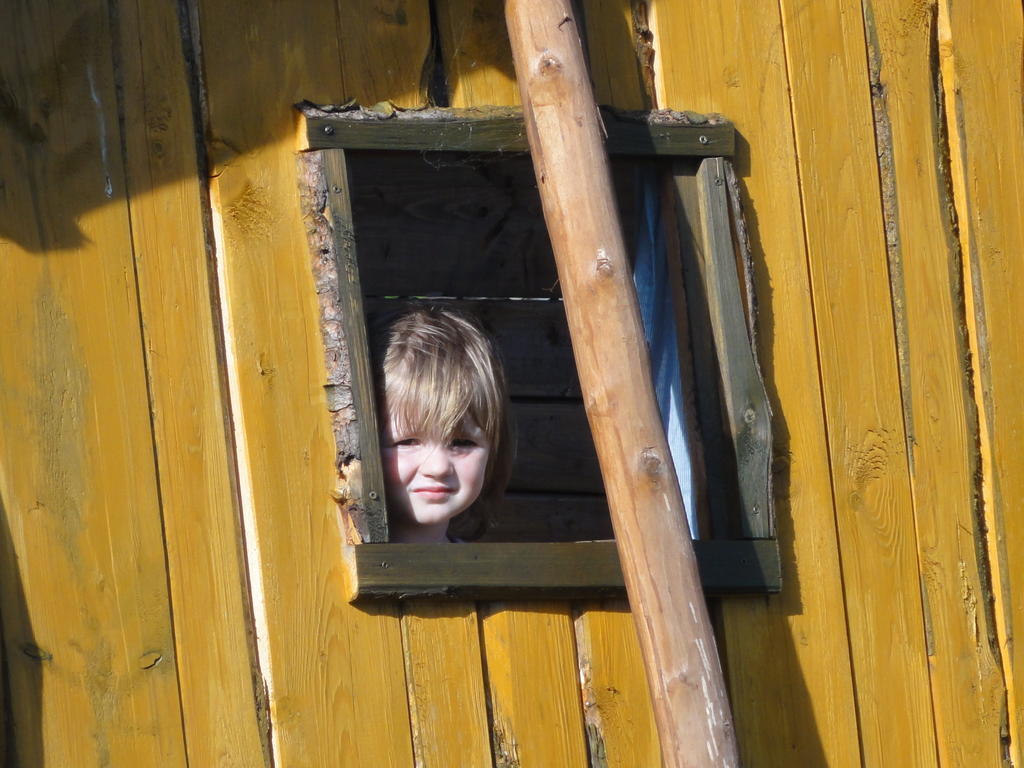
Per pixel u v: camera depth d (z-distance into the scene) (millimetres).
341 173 10164
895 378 11672
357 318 10023
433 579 9828
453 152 10570
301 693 9617
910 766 11172
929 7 12406
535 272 15289
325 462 9938
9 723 9039
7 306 9469
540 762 10023
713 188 11109
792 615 10984
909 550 11500
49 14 9812
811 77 11789
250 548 9734
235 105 10148
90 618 9320
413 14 10711
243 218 10031
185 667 9461
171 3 10133
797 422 11250
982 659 11625
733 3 11617
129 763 9234
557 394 15758
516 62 10109
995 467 11984
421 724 9812
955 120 12359
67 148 9742
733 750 9172
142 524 9523
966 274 12195
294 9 10398
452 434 10625
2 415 9352
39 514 9328
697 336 11023
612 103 11086
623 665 10383
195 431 9734
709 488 10891
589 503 15992
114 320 9680
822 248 11570
